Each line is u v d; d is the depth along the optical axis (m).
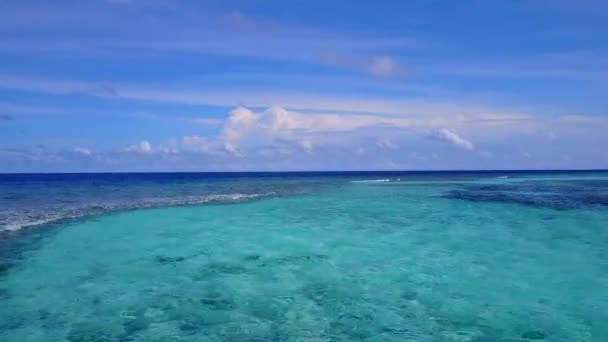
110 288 11.43
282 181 76.44
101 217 23.02
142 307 10.06
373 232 19.17
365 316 9.55
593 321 9.22
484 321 9.26
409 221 22.27
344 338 8.43
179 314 9.64
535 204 29.06
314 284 11.80
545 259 14.37
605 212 24.92
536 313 9.69
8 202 30.03
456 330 8.82
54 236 17.91
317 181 74.75
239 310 9.91
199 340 8.33
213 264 13.85
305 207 28.36
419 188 48.88
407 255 14.98
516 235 18.36
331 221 22.34
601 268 13.24
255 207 28.06
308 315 9.59
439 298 10.68
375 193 40.28
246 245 16.62
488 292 11.09
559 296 10.77
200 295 10.91
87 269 13.21
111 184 62.16
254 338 8.41
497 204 29.44
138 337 8.45
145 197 34.78
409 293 11.05
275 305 10.20
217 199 33.00
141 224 21.19
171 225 21.00
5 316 9.48
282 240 17.55
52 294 10.93
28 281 11.96
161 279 12.23
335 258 14.62
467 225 20.92
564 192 39.88
